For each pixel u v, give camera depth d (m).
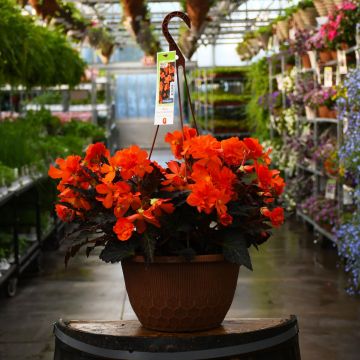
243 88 16.16
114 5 15.62
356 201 5.83
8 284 5.51
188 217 2.18
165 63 2.42
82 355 2.05
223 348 1.98
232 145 2.24
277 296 5.40
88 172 2.27
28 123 8.41
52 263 6.86
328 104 7.34
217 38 19.23
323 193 8.26
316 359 3.95
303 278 6.00
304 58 8.68
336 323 4.66
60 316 4.95
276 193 2.29
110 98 17.75
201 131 17.30
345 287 5.63
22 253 6.00
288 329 2.09
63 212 2.33
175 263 2.14
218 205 2.10
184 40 14.45
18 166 6.34
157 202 2.10
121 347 2.00
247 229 2.20
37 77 7.15
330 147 7.33
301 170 9.46
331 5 7.01
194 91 19.95
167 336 2.04
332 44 6.78
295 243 7.69
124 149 2.19
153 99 23.47
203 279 2.15
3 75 6.44
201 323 2.18
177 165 2.33
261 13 15.70
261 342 2.02
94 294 5.58
